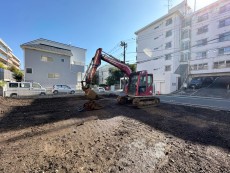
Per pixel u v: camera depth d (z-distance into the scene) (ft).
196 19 92.79
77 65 90.68
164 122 20.35
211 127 18.26
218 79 88.94
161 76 82.02
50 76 80.38
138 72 32.32
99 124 18.38
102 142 13.02
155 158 10.43
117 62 33.68
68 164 9.41
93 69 28.71
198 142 13.60
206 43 87.92
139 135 14.97
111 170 8.86
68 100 41.45
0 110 26.40
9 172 8.54
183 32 98.63
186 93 70.90
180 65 97.04
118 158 10.29
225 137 14.93
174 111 28.14
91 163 9.59
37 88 52.16
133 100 30.27
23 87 49.62
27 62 74.49
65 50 88.48
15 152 10.98
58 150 11.38
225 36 80.43
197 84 79.61
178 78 84.64
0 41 129.80
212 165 9.65
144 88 31.99
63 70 84.33
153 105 33.32
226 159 10.50
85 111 26.66
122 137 14.29
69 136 14.33
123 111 27.07
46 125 18.01
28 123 18.84
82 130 16.10
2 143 12.62
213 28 85.05
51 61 80.64
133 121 20.34
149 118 22.44
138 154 10.94
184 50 97.25
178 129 17.33
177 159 10.36
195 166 9.48
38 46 77.97
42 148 11.69
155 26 105.81
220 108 31.94
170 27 95.81
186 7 102.17
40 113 24.81
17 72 103.55
